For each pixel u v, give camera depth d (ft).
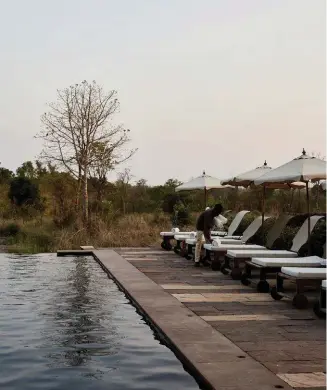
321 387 14.89
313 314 24.63
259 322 22.94
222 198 87.25
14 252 58.44
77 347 20.17
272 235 43.39
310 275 25.81
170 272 39.24
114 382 16.44
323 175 33.12
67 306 27.94
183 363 18.11
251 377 15.64
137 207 97.35
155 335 21.94
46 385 16.21
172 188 103.65
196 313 24.76
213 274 38.14
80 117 78.33
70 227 70.23
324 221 38.14
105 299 29.96
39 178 105.50
